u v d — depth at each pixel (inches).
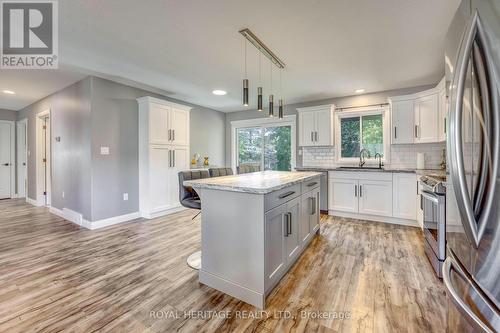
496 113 27.1
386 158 165.3
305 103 198.4
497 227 27.5
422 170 137.0
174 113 170.7
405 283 77.9
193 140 211.2
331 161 185.6
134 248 107.6
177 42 97.8
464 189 33.3
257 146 232.5
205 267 77.9
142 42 97.7
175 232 130.0
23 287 75.5
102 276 82.6
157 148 159.3
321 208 167.5
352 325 59.1
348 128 181.2
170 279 81.0
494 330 27.6
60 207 165.8
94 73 132.7
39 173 197.9
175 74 134.4
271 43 98.5
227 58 112.7
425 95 139.4
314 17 80.0
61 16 79.7
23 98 185.5
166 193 165.5
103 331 56.9
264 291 66.1
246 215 68.4
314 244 111.7
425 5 73.7
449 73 40.9
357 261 94.0
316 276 82.7
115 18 81.0
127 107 154.7
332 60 114.3
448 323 41.4
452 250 42.4
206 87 159.2
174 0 71.8
